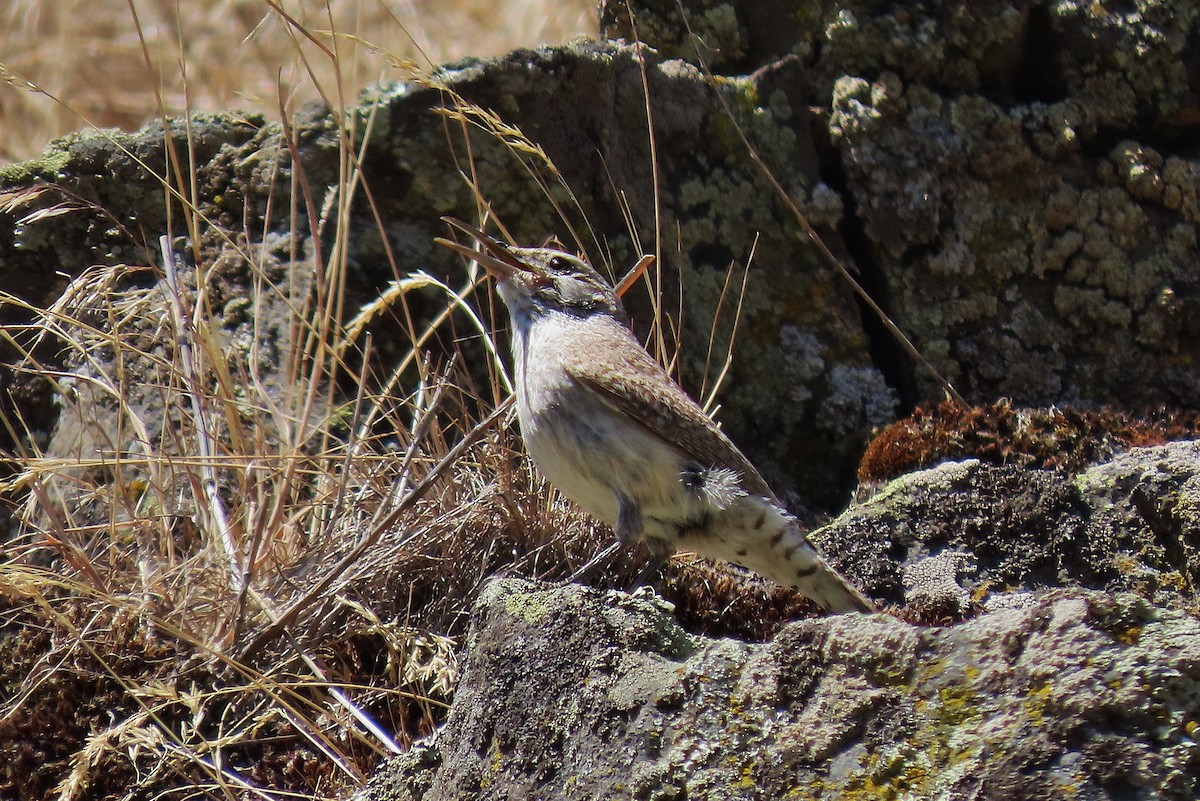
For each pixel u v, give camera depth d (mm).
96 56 15719
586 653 6023
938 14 11516
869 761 5168
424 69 10758
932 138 11305
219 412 9625
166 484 9367
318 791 7262
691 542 8375
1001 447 9922
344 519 8906
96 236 10453
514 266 8820
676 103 11141
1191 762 4840
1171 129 11602
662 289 10828
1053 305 11188
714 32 11961
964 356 11047
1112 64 11562
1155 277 11148
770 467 10773
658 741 5609
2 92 14961
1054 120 11375
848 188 11344
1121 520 8680
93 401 9688
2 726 7656
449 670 7797
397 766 6539
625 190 10867
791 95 11445
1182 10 11602
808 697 5441
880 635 5410
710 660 5738
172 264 9367
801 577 8219
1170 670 4977
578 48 10883
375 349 10133
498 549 8891
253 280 10344
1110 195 11250
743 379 10891
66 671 7906
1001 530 8719
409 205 10383
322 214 9836
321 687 7977
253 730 7527
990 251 11195
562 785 5773
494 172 10469
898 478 9477
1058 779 4879
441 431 9594
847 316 11109
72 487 9516
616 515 8367
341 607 8273
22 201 9398
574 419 8203
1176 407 10938
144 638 8164
